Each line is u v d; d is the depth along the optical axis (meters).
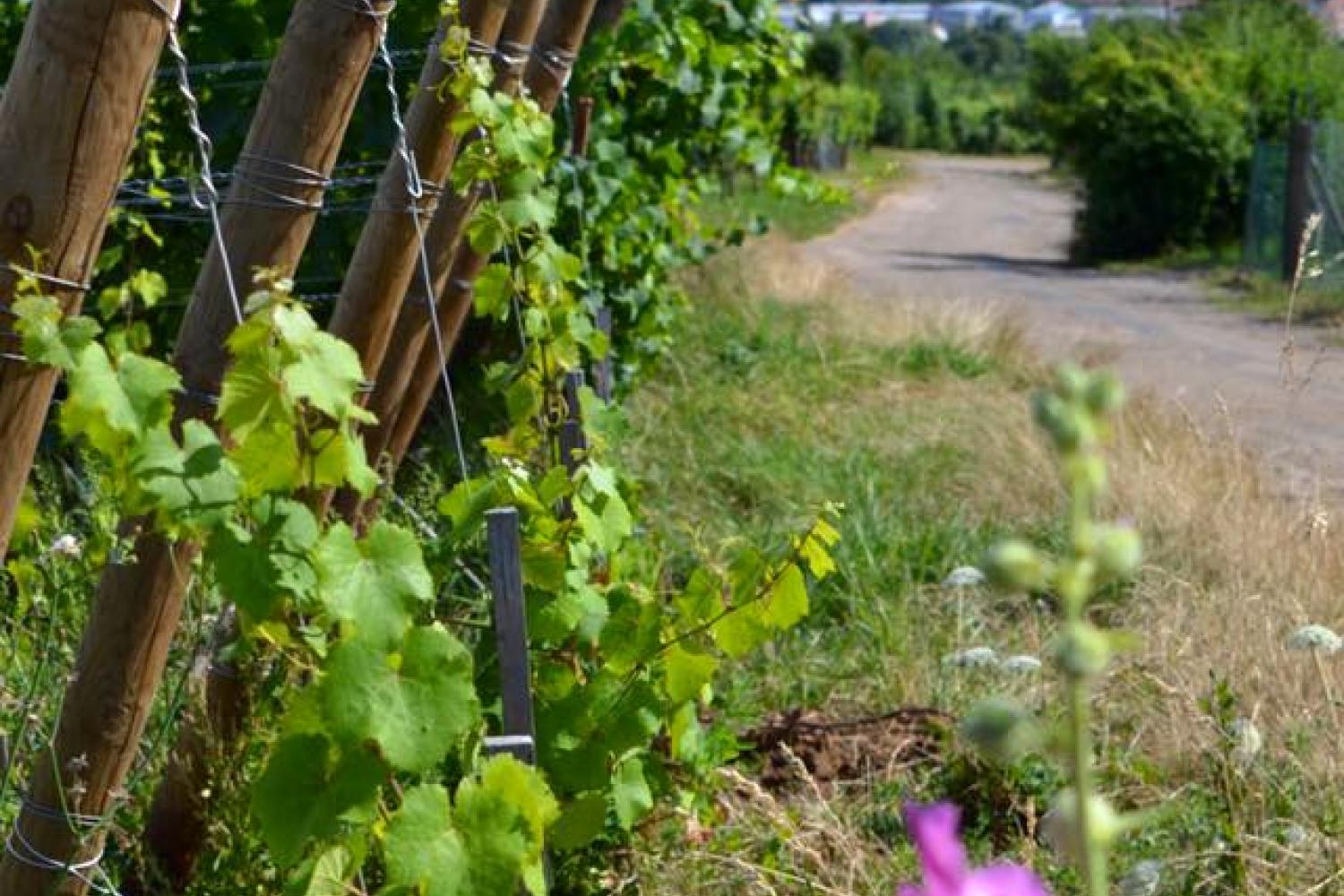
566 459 4.38
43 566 4.20
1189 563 6.50
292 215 3.34
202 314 3.33
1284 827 4.02
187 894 3.61
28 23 2.87
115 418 2.72
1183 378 13.85
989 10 150.75
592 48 7.41
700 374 11.57
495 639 3.87
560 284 4.38
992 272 26.22
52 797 3.25
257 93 6.99
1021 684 5.41
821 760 5.06
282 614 3.01
